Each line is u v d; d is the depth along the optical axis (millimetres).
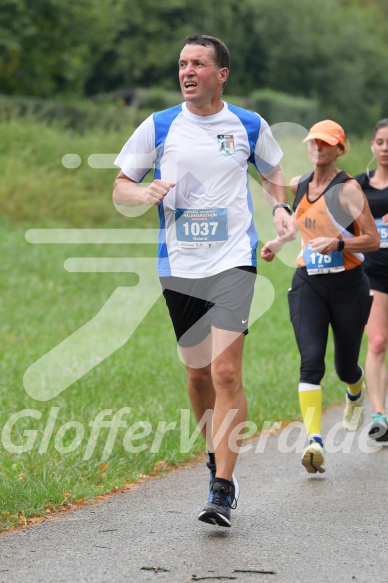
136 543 10992
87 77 124188
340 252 14828
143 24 130500
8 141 55406
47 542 11070
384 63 145750
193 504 12914
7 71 90500
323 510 12477
